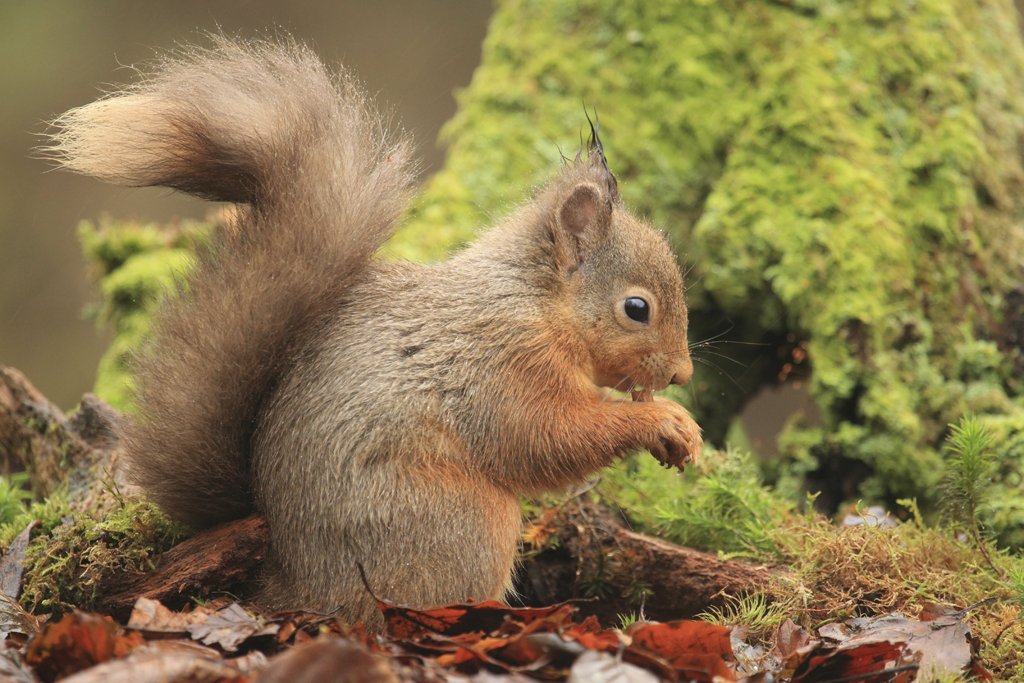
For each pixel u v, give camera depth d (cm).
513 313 796
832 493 1154
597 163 905
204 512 757
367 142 786
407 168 800
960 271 1202
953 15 1336
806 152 1248
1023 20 2002
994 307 1198
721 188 1273
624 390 870
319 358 747
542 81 1397
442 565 716
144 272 1380
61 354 2147
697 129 1323
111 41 2364
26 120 2255
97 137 723
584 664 531
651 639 613
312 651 482
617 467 973
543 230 834
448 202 1344
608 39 1388
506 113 1396
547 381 796
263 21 2472
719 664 595
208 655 569
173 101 729
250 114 741
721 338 1290
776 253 1220
